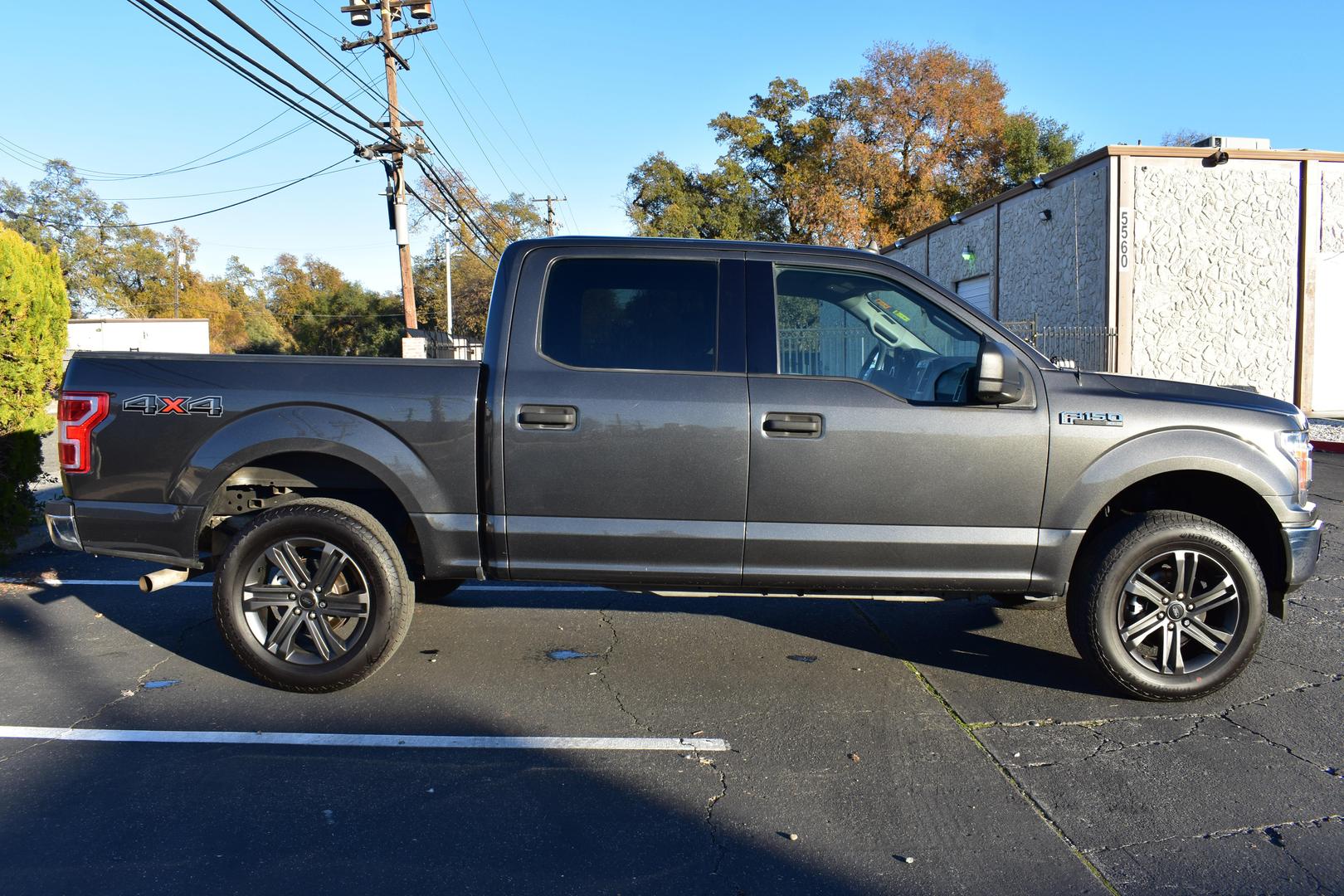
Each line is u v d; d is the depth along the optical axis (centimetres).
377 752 378
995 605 596
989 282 2270
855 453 408
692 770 362
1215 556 414
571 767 364
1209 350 1753
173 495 423
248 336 6925
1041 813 329
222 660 489
